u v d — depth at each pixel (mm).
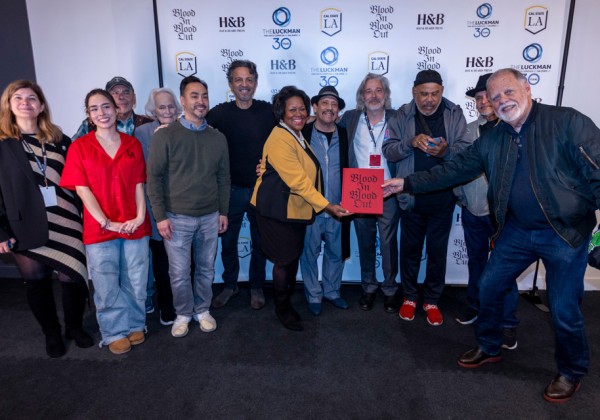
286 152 2412
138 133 2725
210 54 3314
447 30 3191
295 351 2566
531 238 2016
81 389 2215
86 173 2281
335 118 2738
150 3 3283
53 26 3367
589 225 1899
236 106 2902
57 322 2570
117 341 2572
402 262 3008
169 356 2521
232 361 2459
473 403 2080
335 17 3227
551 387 2102
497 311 2291
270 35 3275
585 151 1713
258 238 3105
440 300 3324
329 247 3076
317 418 1979
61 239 2387
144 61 3373
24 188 2230
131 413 2023
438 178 2326
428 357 2496
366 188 2561
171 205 2496
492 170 2059
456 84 3270
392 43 3246
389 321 2957
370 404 2076
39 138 2303
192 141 2465
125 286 2611
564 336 2016
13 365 2443
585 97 3389
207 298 2846
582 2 3240
